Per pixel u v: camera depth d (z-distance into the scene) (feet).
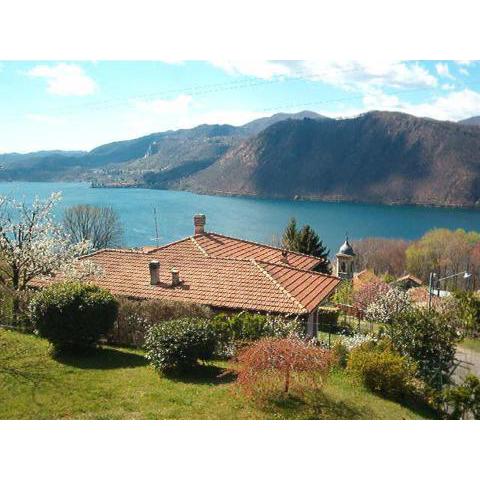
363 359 53.21
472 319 103.04
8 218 74.95
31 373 43.29
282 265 88.33
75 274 76.02
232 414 38.19
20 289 72.38
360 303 123.85
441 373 63.62
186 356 47.91
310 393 44.57
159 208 577.84
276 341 42.83
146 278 80.74
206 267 82.79
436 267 288.10
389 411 45.57
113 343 62.13
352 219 508.94
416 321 66.64
